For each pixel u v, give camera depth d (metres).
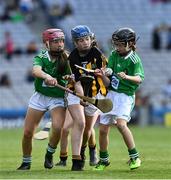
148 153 36.38
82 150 27.67
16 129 67.31
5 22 85.12
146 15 88.75
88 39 25.62
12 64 80.75
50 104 25.92
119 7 88.88
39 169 26.59
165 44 85.38
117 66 25.62
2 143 45.25
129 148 25.44
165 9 89.62
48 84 24.86
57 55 25.64
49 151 26.67
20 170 25.95
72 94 25.17
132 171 25.38
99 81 26.23
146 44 85.69
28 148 26.36
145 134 57.81
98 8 88.25
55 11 85.12
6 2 86.38
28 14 85.38
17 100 77.75
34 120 26.05
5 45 81.75
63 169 26.56
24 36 84.06
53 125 25.84
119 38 25.16
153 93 80.00
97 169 26.16
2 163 30.08
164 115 74.31
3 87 78.19
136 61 25.50
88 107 26.83
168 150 38.91
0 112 72.44
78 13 87.12
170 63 84.06
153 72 83.00
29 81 79.38
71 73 26.02
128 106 25.59
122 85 25.53
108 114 25.61
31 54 81.88
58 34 25.33
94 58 26.08
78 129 25.47
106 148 26.19
